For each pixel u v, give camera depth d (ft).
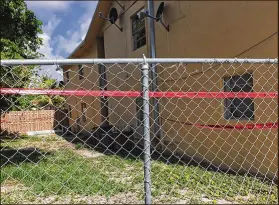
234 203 16.30
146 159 9.80
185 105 29.37
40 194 18.61
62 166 27.12
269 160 20.77
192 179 21.18
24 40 36.40
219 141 25.70
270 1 20.48
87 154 34.96
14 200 17.80
